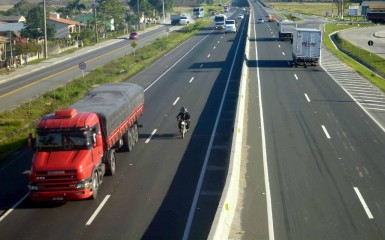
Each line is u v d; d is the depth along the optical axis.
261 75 47.06
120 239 15.48
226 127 29.42
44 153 18.42
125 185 20.33
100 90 25.81
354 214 16.88
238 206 17.64
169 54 69.12
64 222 16.92
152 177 21.23
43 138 18.66
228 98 37.72
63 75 56.31
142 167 22.61
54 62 68.12
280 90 39.75
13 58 65.50
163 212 17.52
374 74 50.56
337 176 20.61
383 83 44.66
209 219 16.84
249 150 24.33
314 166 21.89
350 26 112.88
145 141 26.97
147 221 16.78
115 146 23.50
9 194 19.94
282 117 31.00
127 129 24.73
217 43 79.69
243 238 15.18
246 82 43.44
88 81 49.00
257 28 105.25
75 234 15.93
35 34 85.19
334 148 24.56
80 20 119.31
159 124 30.53
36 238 15.74
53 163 17.80
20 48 68.50
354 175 20.72
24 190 20.36
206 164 22.80
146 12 140.50
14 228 16.56
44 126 18.81
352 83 43.06
